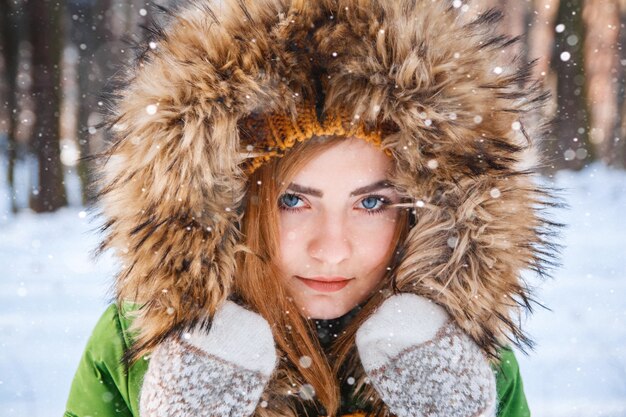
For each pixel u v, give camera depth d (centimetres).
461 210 164
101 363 182
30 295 522
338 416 177
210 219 159
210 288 159
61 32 1065
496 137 165
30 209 998
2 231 848
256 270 168
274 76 158
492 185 164
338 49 159
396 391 162
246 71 157
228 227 162
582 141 1145
